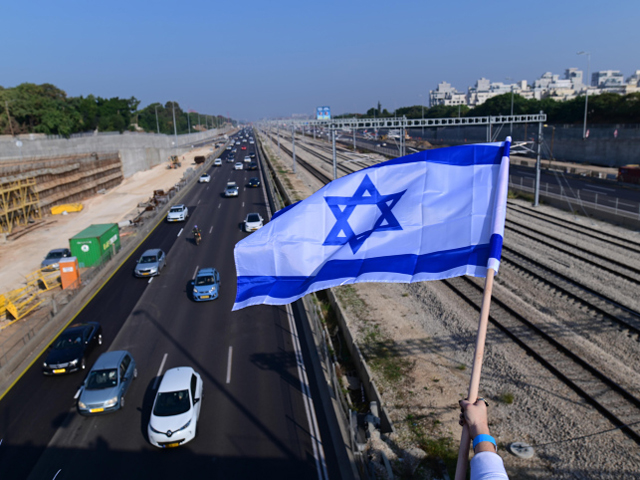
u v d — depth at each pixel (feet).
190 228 143.95
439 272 20.38
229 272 102.06
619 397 49.80
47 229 159.94
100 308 86.07
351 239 22.85
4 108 327.26
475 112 379.35
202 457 47.09
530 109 326.65
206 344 70.64
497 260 16.92
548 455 42.75
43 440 50.93
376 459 43.62
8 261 126.21
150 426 48.75
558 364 56.85
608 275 85.05
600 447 42.83
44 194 184.96
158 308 84.89
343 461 45.06
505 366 57.82
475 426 11.17
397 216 22.34
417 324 71.36
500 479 9.50
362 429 49.52
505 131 338.75
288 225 23.39
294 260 23.41
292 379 60.23
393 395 53.67
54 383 62.59
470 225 20.94
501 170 20.03
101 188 241.96
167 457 47.37
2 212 150.51
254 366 63.77
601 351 59.11
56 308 80.48
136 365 65.46
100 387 55.93
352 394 57.31
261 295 23.61
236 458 46.68
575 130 272.72
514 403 50.80
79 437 51.19
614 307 71.36
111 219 171.83
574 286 80.64
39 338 73.41
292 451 47.29
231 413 53.83
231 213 163.02
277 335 72.43
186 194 205.36
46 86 422.00
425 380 56.24
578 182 182.09
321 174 250.57
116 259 111.04
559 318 69.31
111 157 274.36
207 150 430.20
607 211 126.31
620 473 39.52
